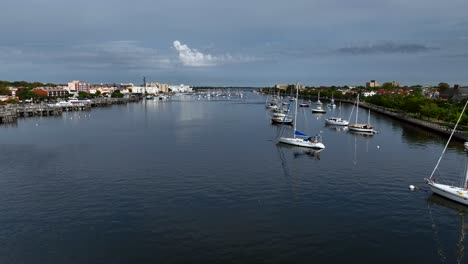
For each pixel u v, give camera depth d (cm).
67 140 11344
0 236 4425
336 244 4197
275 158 8525
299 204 5400
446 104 17750
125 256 3938
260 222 4759
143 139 11519
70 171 7275
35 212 5131
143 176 6862
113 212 5109
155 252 4012
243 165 7762
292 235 4400
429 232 4531
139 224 4712
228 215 4984
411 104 17425
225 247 4109
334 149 9812
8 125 15738
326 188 6156
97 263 3819
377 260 3881
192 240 4278
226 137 11944
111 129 14250
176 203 5431
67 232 4509
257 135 12456
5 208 5288
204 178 6712
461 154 8975
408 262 3859
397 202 5503
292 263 3784
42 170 7381
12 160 8344
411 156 8794
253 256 3919
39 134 12775
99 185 6328
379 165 7825
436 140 11250
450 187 5722
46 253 4025
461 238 4391
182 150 9506
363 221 4816
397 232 4519
